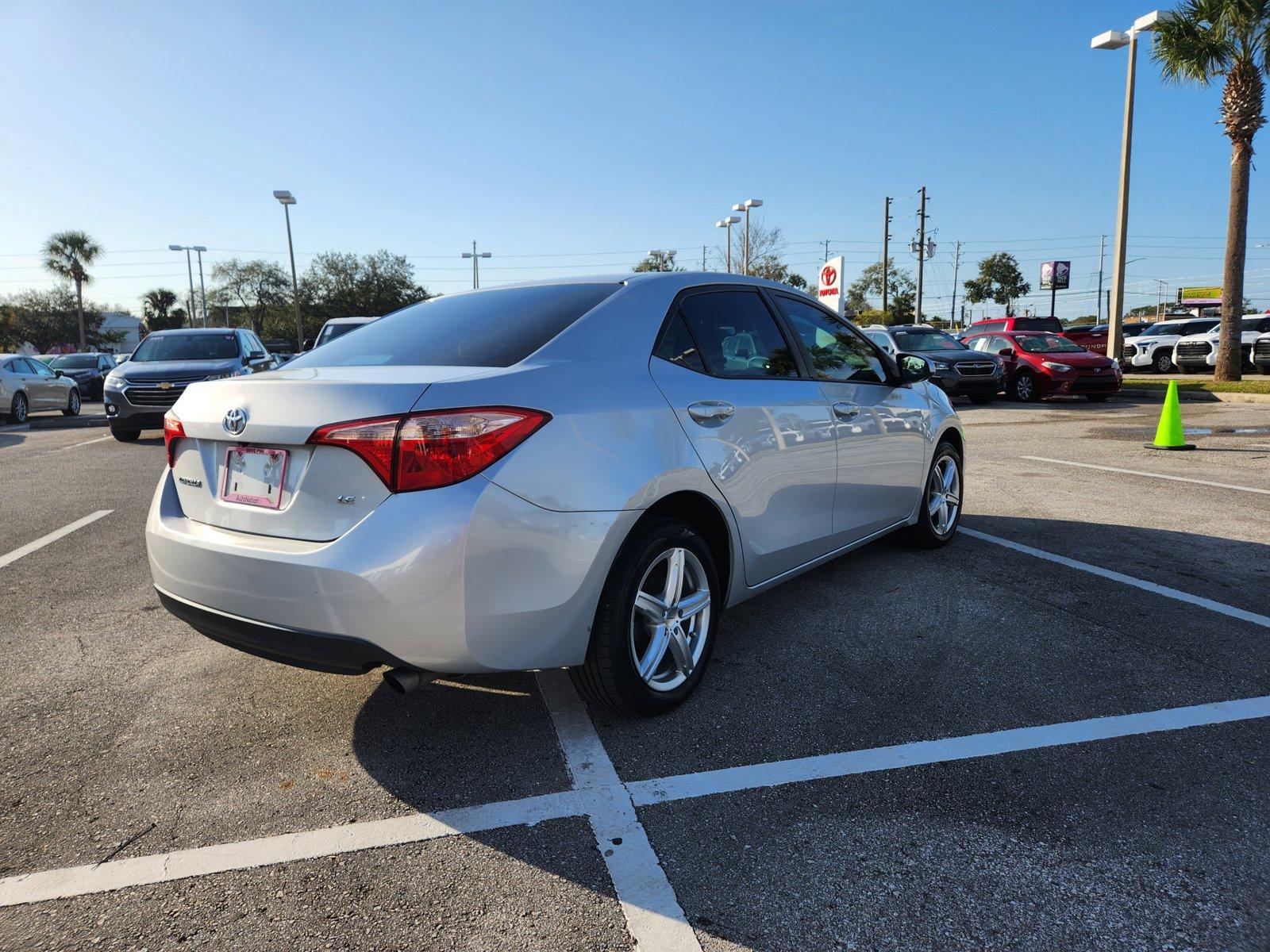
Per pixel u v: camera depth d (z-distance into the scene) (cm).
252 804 239
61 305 7338
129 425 1174
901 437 430
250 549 237
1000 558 478
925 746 266
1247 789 238
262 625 237
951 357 1570
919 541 486
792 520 344
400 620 221
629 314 294
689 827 225
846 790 242
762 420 320
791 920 190
